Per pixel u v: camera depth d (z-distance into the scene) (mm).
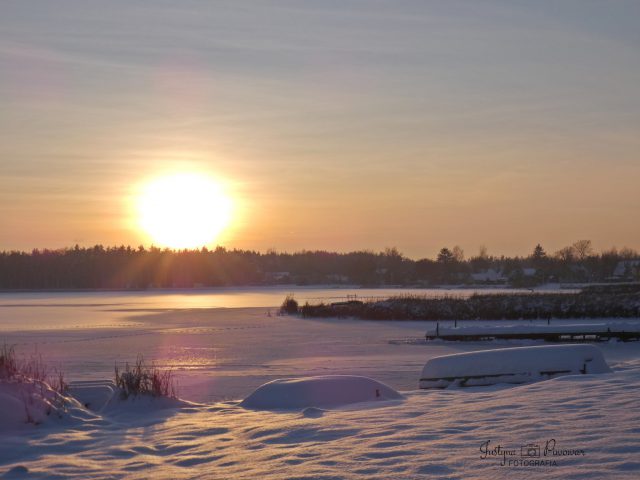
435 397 10391
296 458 6340
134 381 11188
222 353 27984
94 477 6227
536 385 10398
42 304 96125
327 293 145125
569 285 148000
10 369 10977
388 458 6027
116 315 62656
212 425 8742
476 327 33031
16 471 6500
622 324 31062
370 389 10703
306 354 27250
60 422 9281
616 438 6062
